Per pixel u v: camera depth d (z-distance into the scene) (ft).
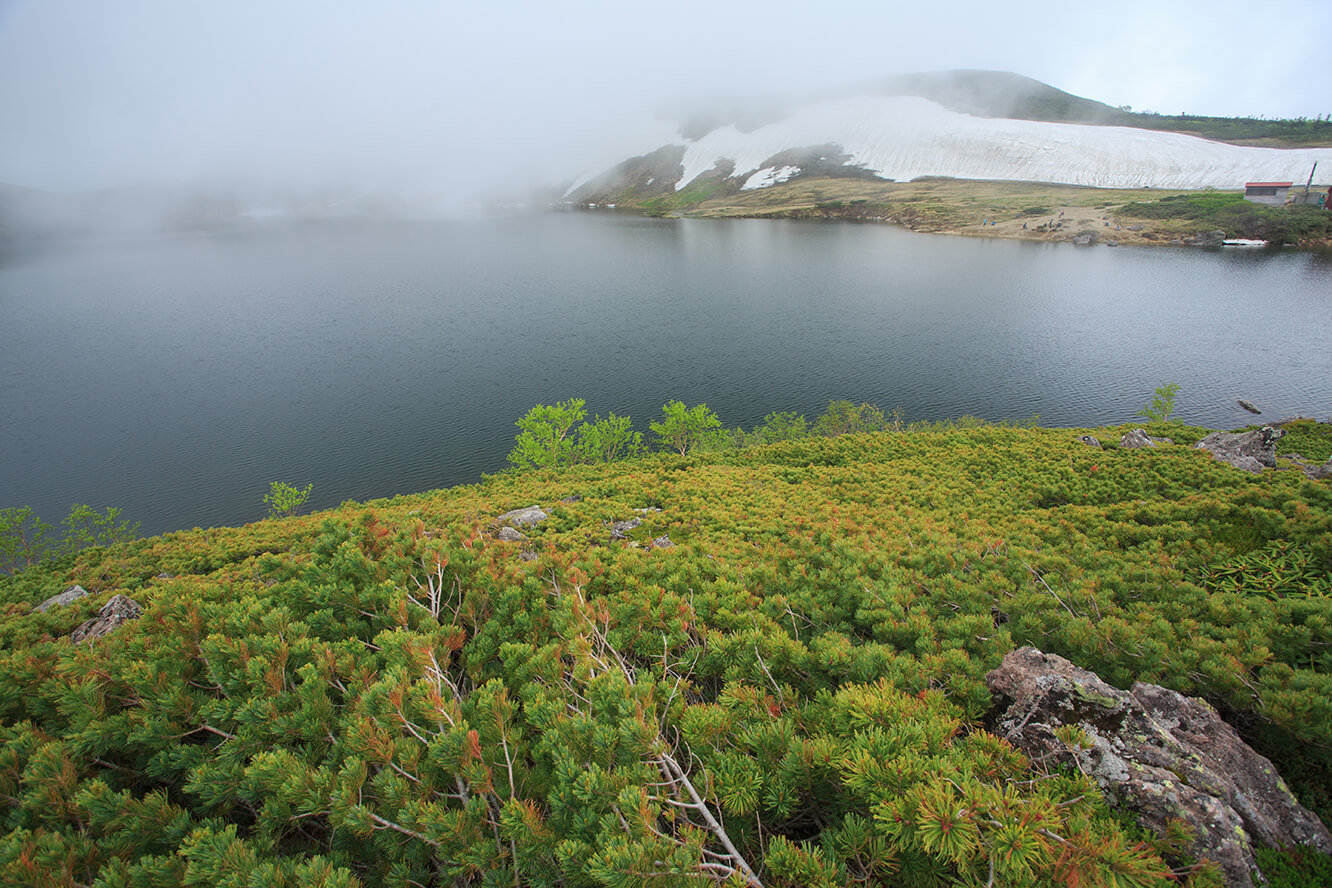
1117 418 233.14
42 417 280.10
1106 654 25.41
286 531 92.53
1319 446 114.62
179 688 18.21
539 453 143.23
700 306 443.32
